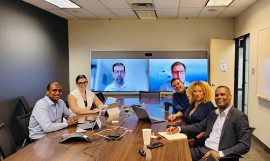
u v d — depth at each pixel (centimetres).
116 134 222
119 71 625
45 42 523
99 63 629
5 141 215
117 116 305
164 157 168
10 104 405
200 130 248
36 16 486
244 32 509
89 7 495
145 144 194
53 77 559
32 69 471
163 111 338
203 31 618
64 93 620
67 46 643
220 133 225
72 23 642
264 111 395
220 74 584
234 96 601
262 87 396
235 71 600
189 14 563
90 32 643
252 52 455
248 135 206
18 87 427
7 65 398
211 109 260
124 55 626
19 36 430
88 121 276
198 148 237
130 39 638
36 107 269
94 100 386
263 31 391
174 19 623
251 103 462
